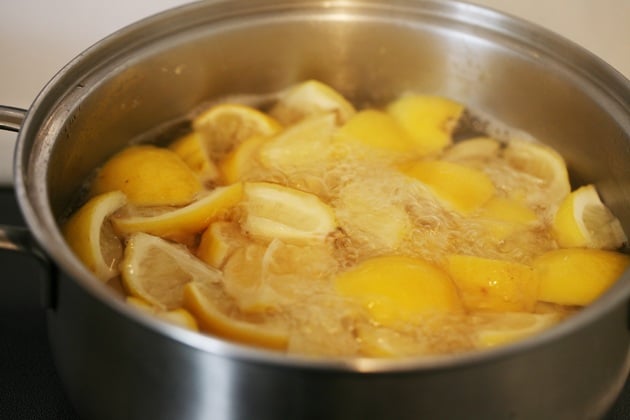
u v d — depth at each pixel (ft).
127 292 1.97
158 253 2.04
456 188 2.18
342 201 2.17
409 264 1.98
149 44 2.23
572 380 1.76
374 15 2.35
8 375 2.12
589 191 2.20
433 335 1.89
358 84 2.47
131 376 1.75
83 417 1.93
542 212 2.21
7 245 1.78
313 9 2.34
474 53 2.34
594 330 1.73
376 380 1.64
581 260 2.05
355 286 1.95
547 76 2.27
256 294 1.95
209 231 2.07
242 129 2.34
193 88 2.35
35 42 2.45
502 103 2.39
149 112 2.31
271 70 2.41
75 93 2.10
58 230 1.78
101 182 2.18
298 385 1.65
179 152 2.28
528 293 2.01
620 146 2.15
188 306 1.93
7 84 2.50
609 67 2.18
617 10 2.48
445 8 2.33
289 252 2.05
